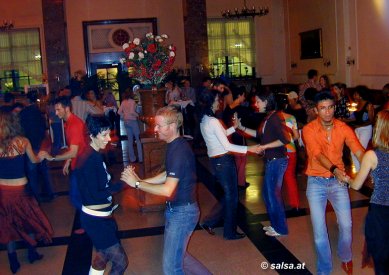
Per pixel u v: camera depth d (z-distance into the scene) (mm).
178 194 3391
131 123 9984
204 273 3703
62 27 15953
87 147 3654
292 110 7480
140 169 9492
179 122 3449
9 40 16891
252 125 9430
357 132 6137
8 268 4980
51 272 4809
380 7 11258
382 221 3422
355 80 12750
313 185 3934
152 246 5340
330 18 13859
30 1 16656
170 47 6848
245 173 8133
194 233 5629
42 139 7148
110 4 17016
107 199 3660
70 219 6523
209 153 5145
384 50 11203
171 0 17156
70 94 8852
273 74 17750
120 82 15109
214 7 17188
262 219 6000
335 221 5770
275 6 17484
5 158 4578
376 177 3438
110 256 3672
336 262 4590
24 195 4703
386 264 3484
